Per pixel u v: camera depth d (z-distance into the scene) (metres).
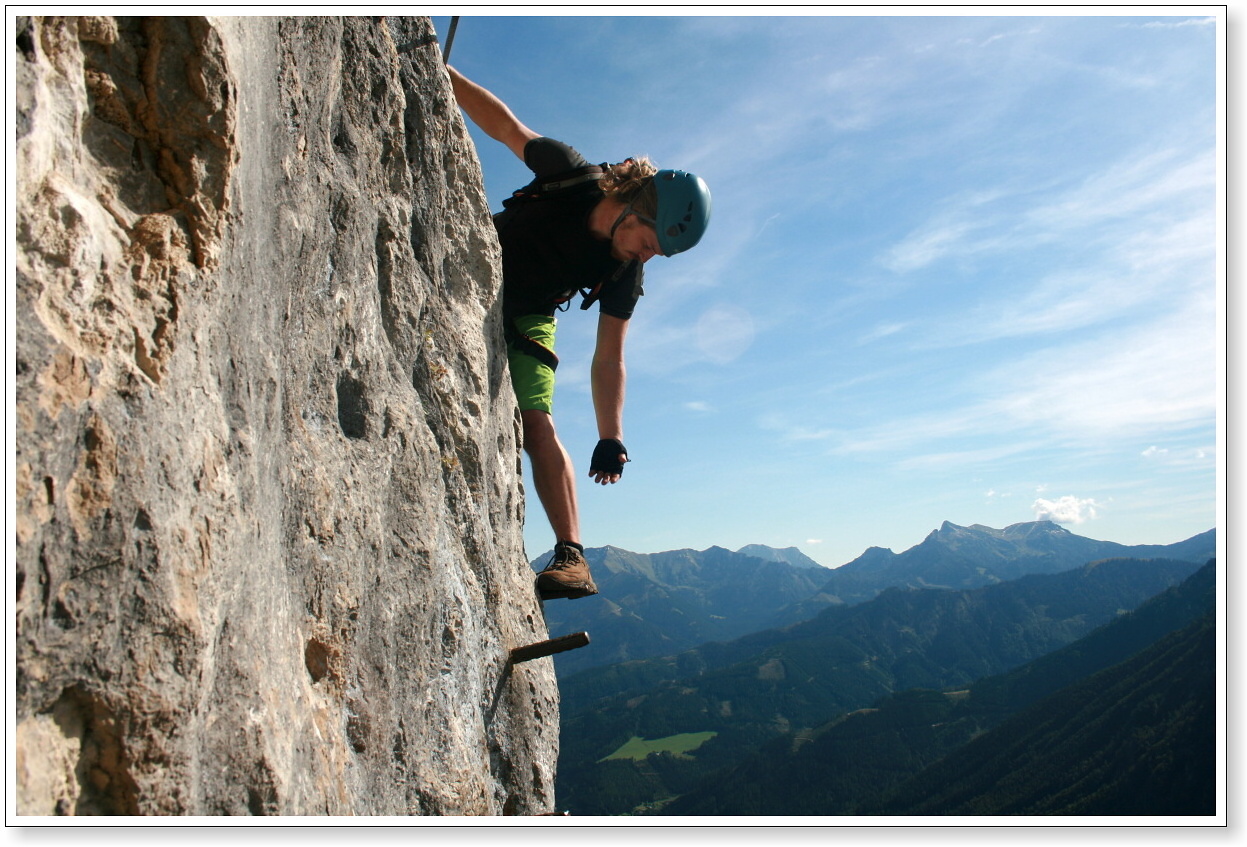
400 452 3.18
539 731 4.12
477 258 4.16
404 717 3.00
